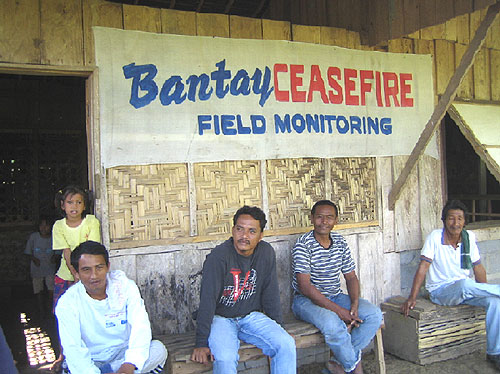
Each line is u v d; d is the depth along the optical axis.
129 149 3.18
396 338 3.80
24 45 2.95
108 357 2.58
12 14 2.92
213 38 3.44
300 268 3.31
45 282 5.47
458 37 4.55
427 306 3.76
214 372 2.71
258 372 3.61
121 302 2.55
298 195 3.75
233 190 3.50
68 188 3.01
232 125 3.49
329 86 3.87
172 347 2.92
